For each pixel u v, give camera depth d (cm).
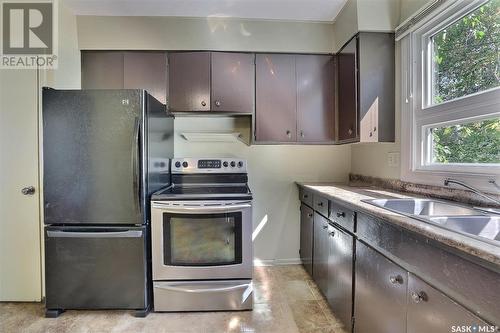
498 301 73
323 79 255
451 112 165
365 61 213
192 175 263
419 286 103
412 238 106
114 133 188
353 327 158
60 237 190
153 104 210
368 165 253
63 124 187
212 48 246
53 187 189
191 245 201
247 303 202
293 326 183
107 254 192
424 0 182
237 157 280
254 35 247
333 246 188
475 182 148
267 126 253
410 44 199
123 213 190
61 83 218
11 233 212
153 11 232
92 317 194
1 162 210
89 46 240
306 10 231
